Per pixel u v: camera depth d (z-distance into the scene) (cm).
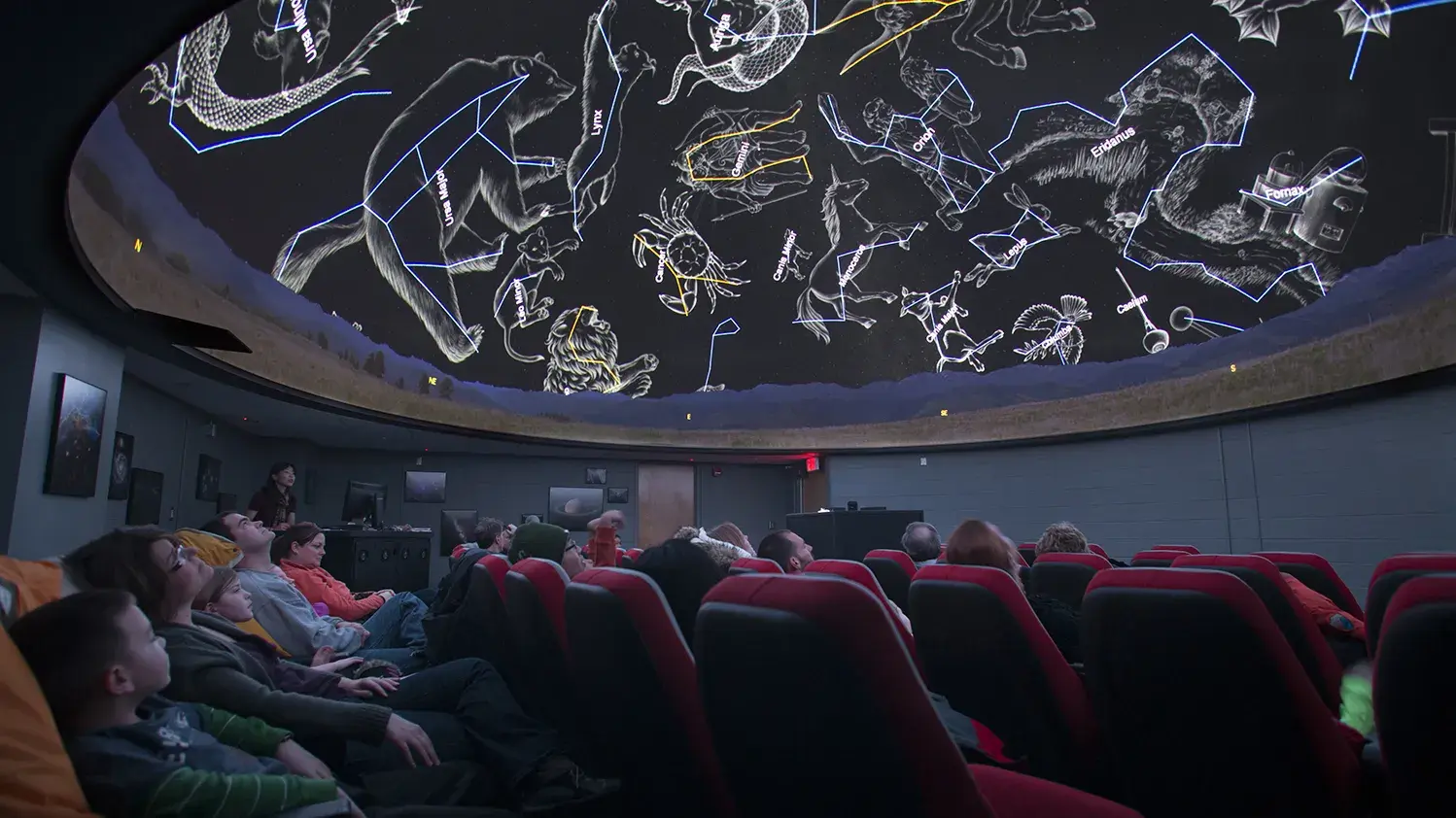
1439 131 771
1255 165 945
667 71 1034
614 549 334
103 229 542
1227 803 161
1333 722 143
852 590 95
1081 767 201
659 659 143
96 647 130
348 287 911
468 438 1148
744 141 1130
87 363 600
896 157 1148
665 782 162
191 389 824
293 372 840
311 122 763
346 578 650
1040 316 1193
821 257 1247
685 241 1206
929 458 1284
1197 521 1055
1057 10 971
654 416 1276
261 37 660
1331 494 911
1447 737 117
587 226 1130
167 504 857
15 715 104
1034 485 1216
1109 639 162
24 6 278
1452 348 751
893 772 97
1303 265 920
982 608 200
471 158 964
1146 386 1105
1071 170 1084
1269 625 140
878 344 1302
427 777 226
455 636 312
